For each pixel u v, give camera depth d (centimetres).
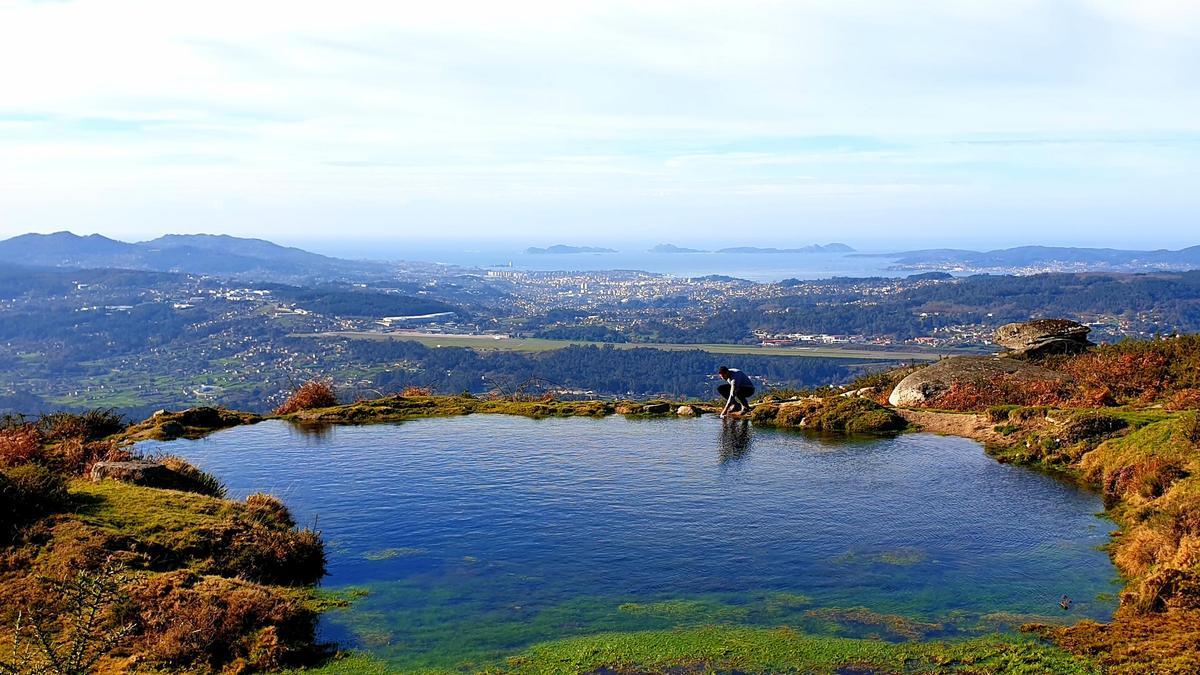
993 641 898
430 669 855
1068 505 1420
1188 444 1396
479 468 1697
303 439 2027
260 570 1100
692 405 2508
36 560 1019
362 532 1291
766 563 1149
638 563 1152
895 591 1049
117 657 851
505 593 1054
